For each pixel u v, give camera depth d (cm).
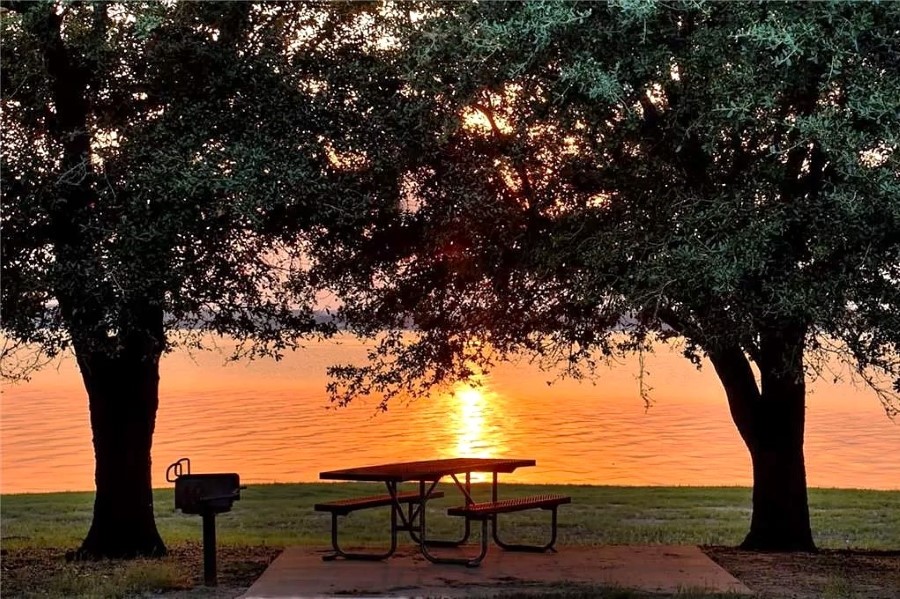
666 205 816
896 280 790
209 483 948
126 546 1143
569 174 933
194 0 930
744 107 730
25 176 877
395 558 1047
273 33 966
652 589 884
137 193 885
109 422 1155
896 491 2097
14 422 4750
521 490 2056
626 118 830
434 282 1114
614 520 1616
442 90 897
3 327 894
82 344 923
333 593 862
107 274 841
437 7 930
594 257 838
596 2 793
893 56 764
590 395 6888
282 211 973
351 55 993
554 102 827
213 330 1062
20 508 1820
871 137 727
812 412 5256
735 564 1073
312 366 11800
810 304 760
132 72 967
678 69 830
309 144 923
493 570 976
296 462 3059
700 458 3186
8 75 923
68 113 971
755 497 1237
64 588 948
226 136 907
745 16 754
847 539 1438
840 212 740
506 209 993
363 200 942
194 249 934
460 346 1196
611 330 1064
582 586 894
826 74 742
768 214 756
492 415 5097
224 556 1157
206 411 5319
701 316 823
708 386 8169
